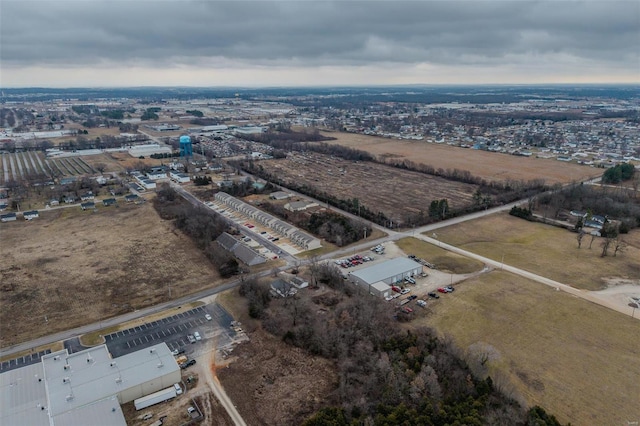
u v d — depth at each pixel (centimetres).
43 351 8988
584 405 7362
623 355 8688
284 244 14625
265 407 7431
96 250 14125
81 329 9769
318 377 8181
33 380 7912
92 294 11306
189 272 12525
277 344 9156
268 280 11862
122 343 9212
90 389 7531
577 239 14538
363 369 8181
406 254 13650
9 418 7025
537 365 8381
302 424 6862
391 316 9969
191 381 8069
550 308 10381
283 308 10350
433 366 7888
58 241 14938
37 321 10106
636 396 7575
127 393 7581
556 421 6644
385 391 7338
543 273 12238
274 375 8244
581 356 8650
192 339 9281
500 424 6519
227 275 12194
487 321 9862
